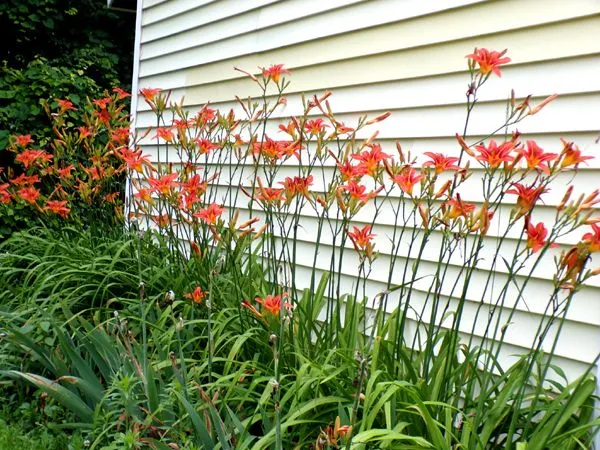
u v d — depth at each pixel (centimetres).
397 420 238
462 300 231
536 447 209
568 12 250
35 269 414
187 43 515
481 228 221
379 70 334
